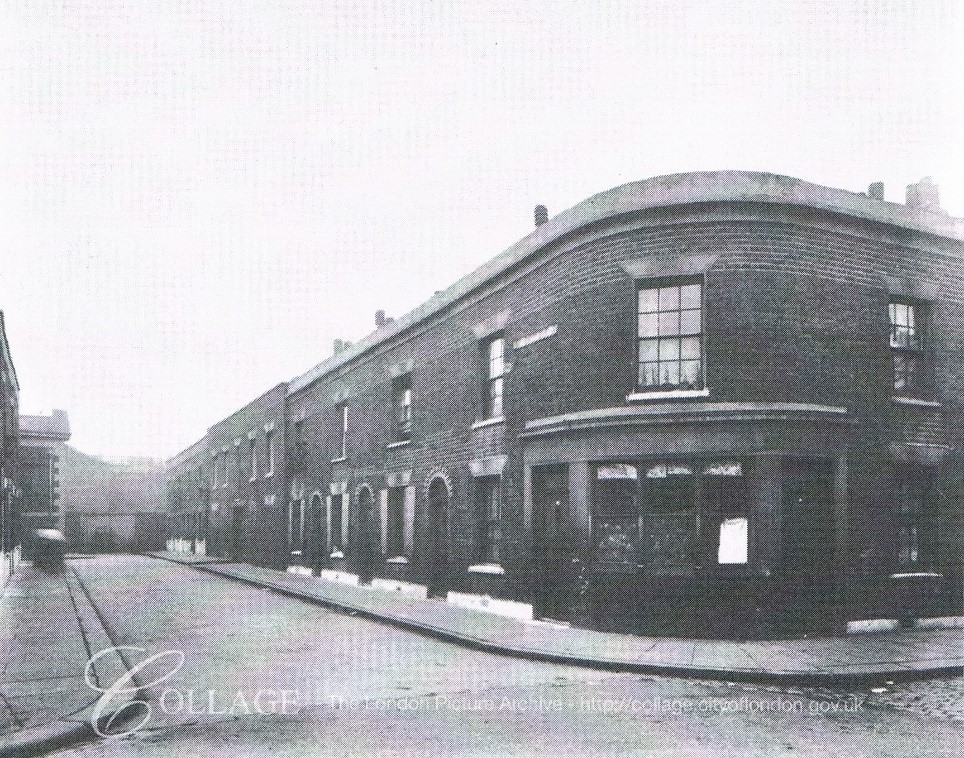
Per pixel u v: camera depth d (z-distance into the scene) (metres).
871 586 12.76
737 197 12.44
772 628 11.78
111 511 59.59
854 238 13.15
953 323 14.12
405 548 19.84
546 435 13.83
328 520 25.53
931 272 13.94
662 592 12.20
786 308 12.43
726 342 12.29
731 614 11.86
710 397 12.24
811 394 12.43
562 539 13.88
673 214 12.66
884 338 13.28
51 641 12.23
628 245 12.94
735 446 12.02
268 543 32.00
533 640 11.77
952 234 14.02
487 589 15.92
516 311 15.44
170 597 20.31
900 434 13.30
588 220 13.27
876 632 12.61
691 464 12.32
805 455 12.12
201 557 40.84
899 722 7.55
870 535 12.84
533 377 14.68
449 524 17.55
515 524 15.02
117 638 13.02
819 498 12.43
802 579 12.08
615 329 12.92
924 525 13.66
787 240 12.57
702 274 12.56
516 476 15.10
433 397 18.77
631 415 12.48
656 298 12.95
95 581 25.97
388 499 21.11
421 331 19.55
